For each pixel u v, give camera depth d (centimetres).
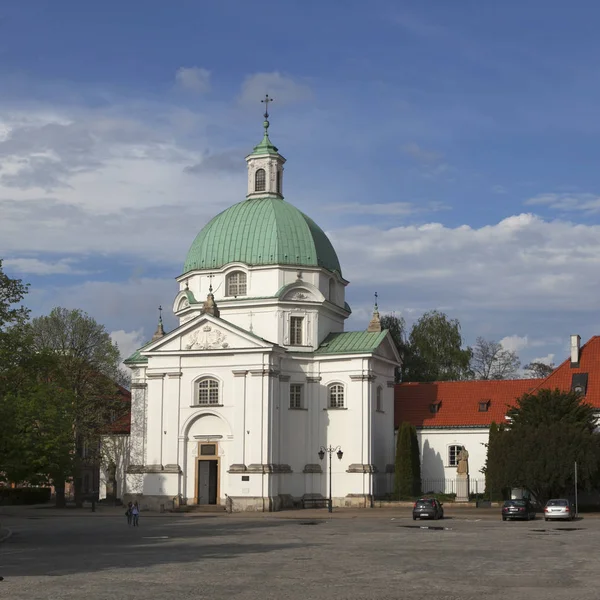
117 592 3030
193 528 6375
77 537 5603
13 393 7494
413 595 2955
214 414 8688
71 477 9681
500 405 9956
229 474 8462
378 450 9294
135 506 6781
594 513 8156
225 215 9681
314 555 4331
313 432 9038
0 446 6450
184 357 8831
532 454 8012
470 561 4034
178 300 9638
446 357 12900
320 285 9394
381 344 9294
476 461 9738
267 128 10075
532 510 7425
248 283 9244
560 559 4116
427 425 9925
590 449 7975
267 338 9100
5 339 7538
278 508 8475
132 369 9500
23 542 5231
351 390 8994
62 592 3036
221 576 3488
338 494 8925
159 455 8788
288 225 9425
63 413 7769
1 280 7544
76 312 9869
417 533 5772
